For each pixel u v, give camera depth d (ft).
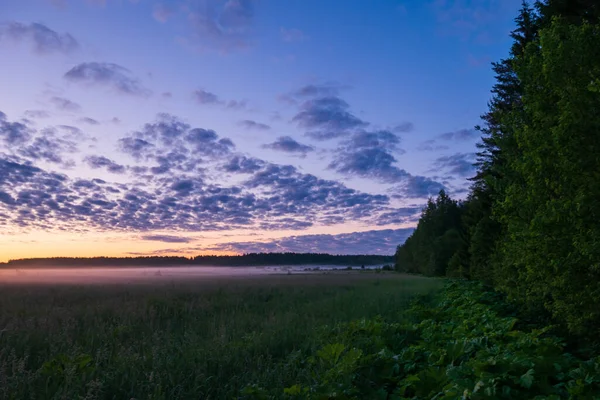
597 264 21.79
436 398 17.66
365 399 20.20
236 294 77.20
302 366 26.35
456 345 22.48
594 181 22.13
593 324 25.85
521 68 29.32
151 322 41.60
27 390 20.54
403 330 33.06
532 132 27.50
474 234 85.81
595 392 15.26
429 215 257.75
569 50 23.91
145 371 23.07
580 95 23.03
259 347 29.73
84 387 20.29
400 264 348.18
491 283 69.46
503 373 16.98
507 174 39.29
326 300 64.49
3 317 41.96
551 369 17.66
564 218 23.25
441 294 66.08
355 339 30.30
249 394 20.62
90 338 33.37
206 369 24.13
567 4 48.91
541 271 27.20
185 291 80.18
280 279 139.64
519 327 36.14
